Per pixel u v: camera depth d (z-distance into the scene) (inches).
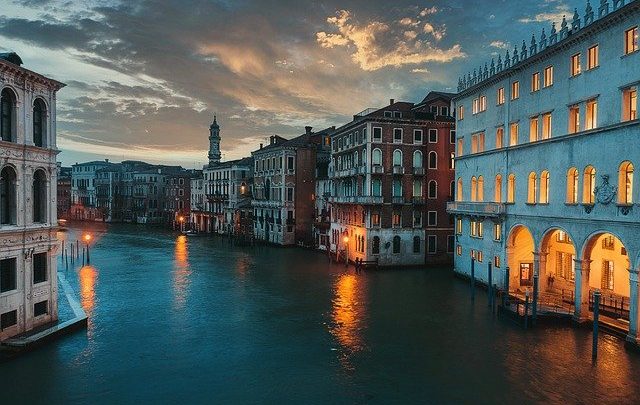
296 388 657.6
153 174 4271.7
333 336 890.7
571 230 960.9
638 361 749.3
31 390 630.5
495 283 1269.7
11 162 737.6
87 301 1160.8
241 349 812.6
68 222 4362.7
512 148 1185.4
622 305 964.6
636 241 786.8
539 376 697.0
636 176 787.4
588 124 928.3
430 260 1765.5
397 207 1722.4
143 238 2910.9
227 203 3102.9
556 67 1027.9
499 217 1231.5
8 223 749.9
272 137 2807.6
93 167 4704.7
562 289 1172.5
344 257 1923.0
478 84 1354.6
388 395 637.3
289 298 1214.3
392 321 995.3
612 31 860.6
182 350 802.2
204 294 1259.2
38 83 792.9
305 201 2475.4
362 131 1743.4
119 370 708.0
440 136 1764.3
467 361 759.7
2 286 738.8
